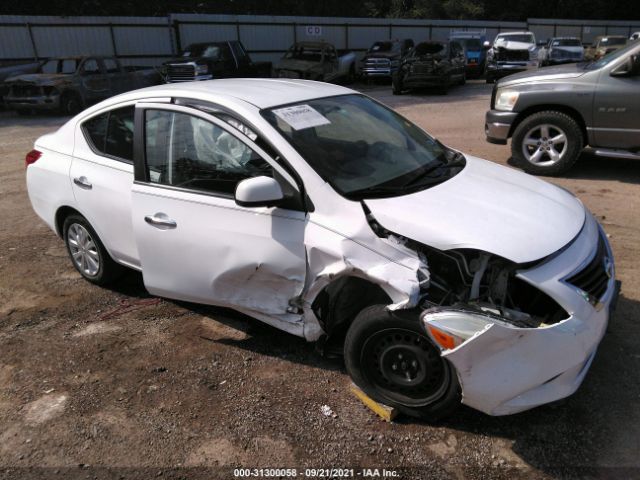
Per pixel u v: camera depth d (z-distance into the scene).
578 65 7.50
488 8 41.38
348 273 2.79
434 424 2.85
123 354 3.54
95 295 4.37
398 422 2.88
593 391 3.03
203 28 23.66
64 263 5.00
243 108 3.24
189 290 3.52
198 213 3.29
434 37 30.69
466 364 2.51
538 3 41.72
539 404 2.59
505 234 2.72
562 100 6.93
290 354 3.49
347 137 3.38
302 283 2.98
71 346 3.65
